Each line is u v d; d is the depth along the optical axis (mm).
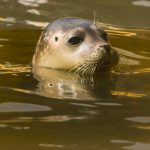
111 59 22109
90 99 18359
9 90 19328
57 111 17047
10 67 22938
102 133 15117
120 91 19484
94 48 22281
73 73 22531
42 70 22828
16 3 34156
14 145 14211
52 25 24578
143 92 19406
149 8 33938
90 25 23812
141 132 15266
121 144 14367
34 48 26156
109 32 29625
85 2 34562
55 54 23469
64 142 14406
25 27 30219
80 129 15453
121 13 33000
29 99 18281
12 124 15844
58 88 19797
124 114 16828
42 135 14961
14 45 26594
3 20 31281
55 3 34281
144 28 30734
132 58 24562
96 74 22281
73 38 23156
